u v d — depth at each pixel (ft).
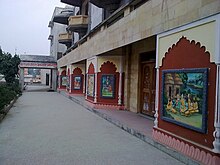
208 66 16.03
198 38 16.94
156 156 19.20
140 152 20.22
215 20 15.44
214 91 15.46
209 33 15.94
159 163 17.63
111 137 25.31
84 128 29.60
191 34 17.66
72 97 70.03
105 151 20.36
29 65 111.55
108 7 53.21
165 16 20.84
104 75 44.62
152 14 23.07
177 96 19.19
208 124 15.87
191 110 17.47
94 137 25.17
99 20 62.18
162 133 21.06
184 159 17.57
